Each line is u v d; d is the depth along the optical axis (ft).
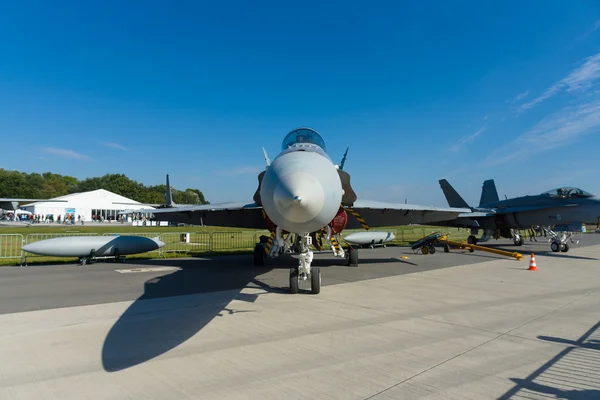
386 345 15.65
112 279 33.94
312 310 21.99
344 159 34.32
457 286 30.14
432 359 14.03
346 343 15.92
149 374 12.81
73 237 45.47
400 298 25.44
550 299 25.13
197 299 25.14
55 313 21.39
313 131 31.19
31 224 190.70
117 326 18.70
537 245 80.69
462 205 87.51
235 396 11.13
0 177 285.64
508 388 11.55
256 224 44.55
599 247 75.87
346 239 67.26
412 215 45.44
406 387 11.63
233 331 17.80
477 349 15.16
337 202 20.56
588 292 27.61
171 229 153.99
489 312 21.44
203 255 58.13
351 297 25.82
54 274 37.11
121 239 47.06
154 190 389.19
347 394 11.18
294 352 14.85
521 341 16.16
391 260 50.16
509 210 67.31
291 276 27.09
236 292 27.66
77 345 15.87
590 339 16.44
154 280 33.24
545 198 63.00
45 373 12.96
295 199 17.62
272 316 20.61
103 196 244.22
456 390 11.41
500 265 44.65
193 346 15.69
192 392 11.43
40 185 334.44
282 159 21.04
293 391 11.42
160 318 20.24
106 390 11.60
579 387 11.61
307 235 26.68
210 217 44.24
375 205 38.55
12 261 49.21
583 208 57.11
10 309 22.41
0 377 12.65
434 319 19.88
